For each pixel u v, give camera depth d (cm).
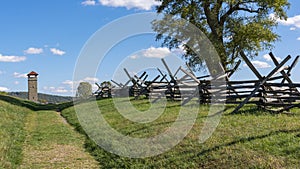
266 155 652
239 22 2491
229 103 1466
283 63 1206
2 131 1162
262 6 2484
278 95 1234
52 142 1130
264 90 1241
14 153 916
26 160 880
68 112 2158
